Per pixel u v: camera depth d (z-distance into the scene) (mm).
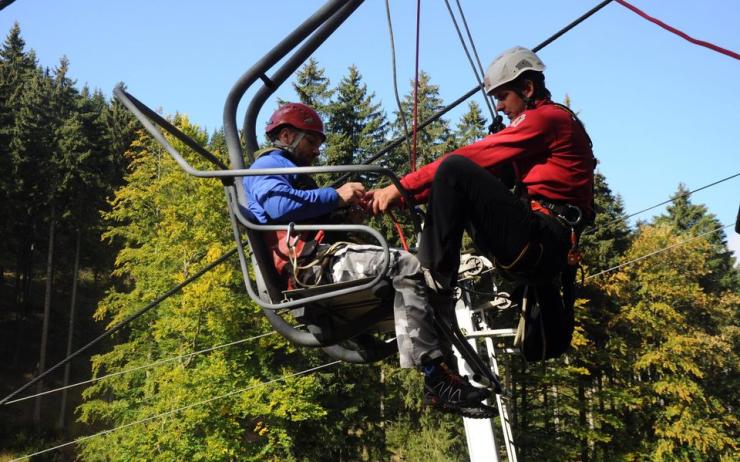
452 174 3277
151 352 30734
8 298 45688
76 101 52281
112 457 27188
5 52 59000
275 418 26203
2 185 40688
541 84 3680
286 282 3781
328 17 3631
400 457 31750
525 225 3299
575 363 32562
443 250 3279
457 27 4855
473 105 38531
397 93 4617
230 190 3750
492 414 3521
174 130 3971
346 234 3775
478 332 8609
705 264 38281
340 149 36312
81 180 42344
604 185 39688
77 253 41094
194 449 23750
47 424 35219
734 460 32344
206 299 25078
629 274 35531
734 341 40156
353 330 3795
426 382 3465
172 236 28594
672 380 32281
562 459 28250
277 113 3984
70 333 39000
